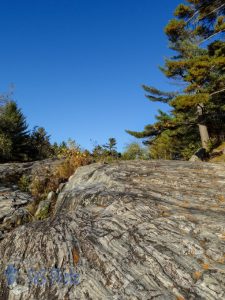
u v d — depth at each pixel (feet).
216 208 18.49
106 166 30.94
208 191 21.74
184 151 91.09
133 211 18.16
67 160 40.96
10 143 85.76
